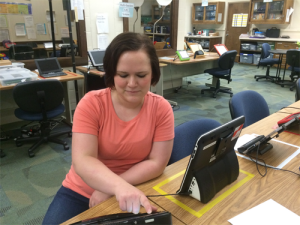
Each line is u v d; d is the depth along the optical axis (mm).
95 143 909
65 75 2822
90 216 753
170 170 1015
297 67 5035
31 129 2869
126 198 685
